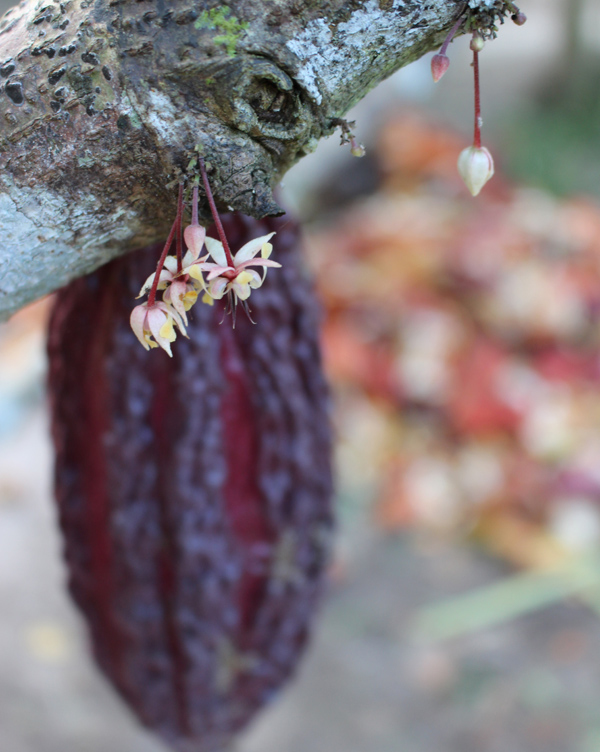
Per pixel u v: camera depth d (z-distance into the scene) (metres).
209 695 0.39
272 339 0.35
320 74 0.27
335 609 0.70
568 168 1.62
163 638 0.38
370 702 0.62
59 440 0.37
